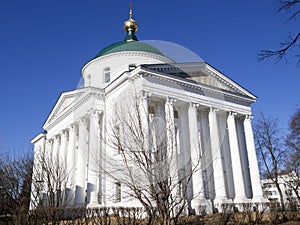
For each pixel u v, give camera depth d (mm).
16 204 9414
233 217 17234
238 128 29812
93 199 15500
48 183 9031
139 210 10102
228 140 27016
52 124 30406
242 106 28672
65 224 10727
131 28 40125
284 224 17781
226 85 27141
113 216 11430
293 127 34219
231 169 26609
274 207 19422
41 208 8812
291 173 35125
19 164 10656
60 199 9352
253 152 28312
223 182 22953
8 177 9742
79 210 11914
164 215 4391
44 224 8789
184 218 8344
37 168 10117
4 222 9453
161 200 4398
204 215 16141
